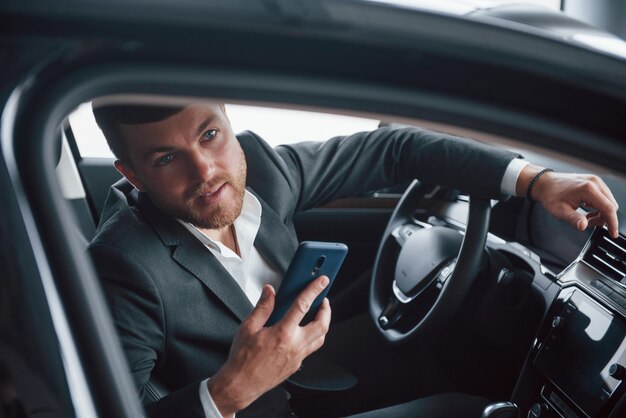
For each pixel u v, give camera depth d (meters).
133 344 1.02
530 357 1.44
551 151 0.53
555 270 1.63
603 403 1.22
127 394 0.44
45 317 0.42
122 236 1.09
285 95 0.47
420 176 1.51
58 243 0.42
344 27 0.46
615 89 0.51
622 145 0.53
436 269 1.64
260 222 1.29
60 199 0.43
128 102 0.46
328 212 2.24
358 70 0.48
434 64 0.49
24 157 0.41
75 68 0.42
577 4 1.92
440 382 1.74
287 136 2.10
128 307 1.03
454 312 1.54
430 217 2.00
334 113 0.49
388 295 1.84
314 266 0.94
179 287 1.10
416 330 1.60
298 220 2.23
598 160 0.54
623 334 1.25
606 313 1.31
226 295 1.14
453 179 1.44
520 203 1.80
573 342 1.35
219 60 0.45
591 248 1.43
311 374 1.42
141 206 1.14
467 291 1.52
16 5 0.42
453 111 0.50
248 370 0.91
